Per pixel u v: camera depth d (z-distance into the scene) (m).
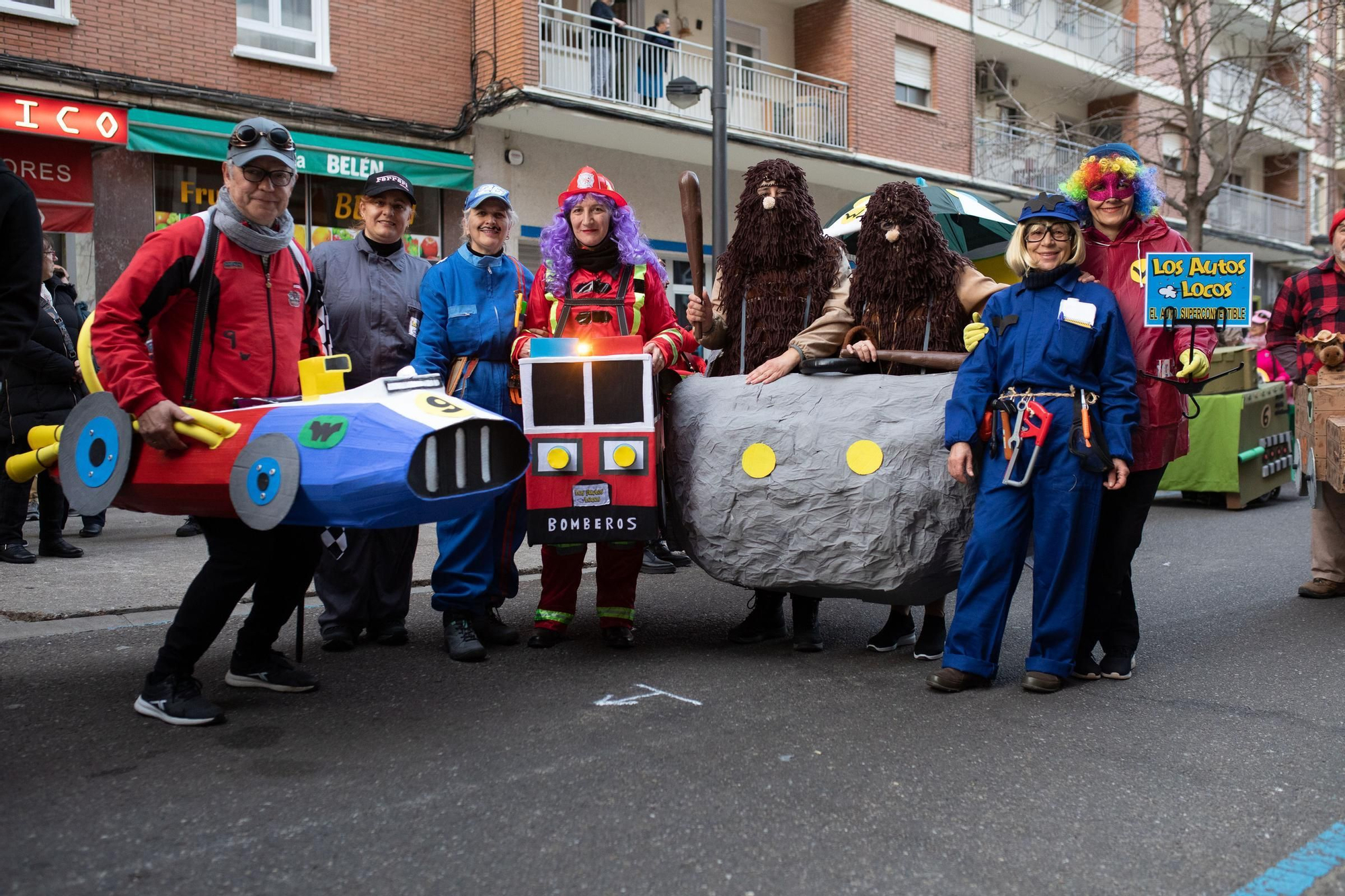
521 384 4.11
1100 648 4.73
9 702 3.55
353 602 4.36
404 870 2.43
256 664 3.78
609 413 4.02
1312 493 5.59
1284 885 2.40
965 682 3.88
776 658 4.34
